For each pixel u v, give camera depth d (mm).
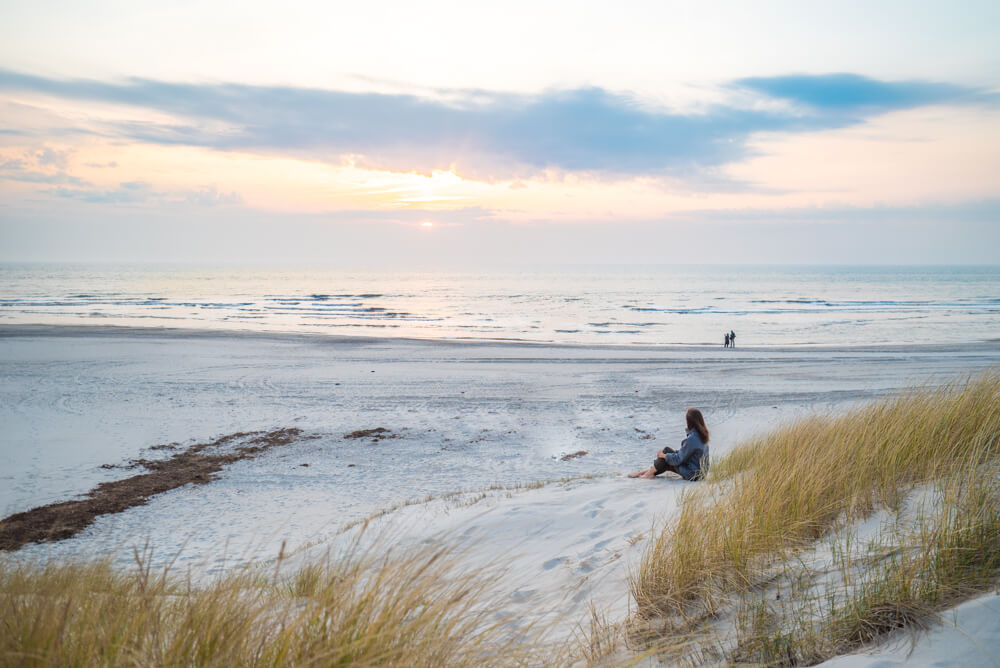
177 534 10102
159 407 21234
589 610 3498
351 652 1914
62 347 36406
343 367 30797
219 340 41188
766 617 2713
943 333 52969
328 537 8125
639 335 53312
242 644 1943
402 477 14055
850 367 31141
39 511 11273
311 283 186125
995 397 5570
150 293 118188
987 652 2033
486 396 23984
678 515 5098
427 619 2188
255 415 20438
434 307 89125
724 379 27891
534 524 6500
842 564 2996
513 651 2404
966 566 2619
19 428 17984
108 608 2188
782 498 4043
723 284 192375
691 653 2582
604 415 20797
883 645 2260
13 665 1717
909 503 3729
